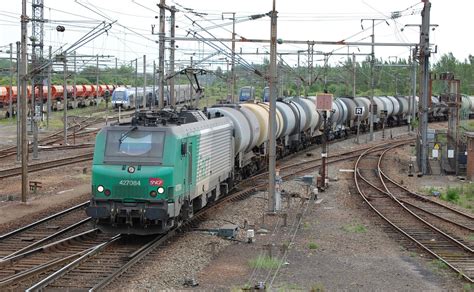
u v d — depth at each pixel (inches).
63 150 1931.6
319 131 2118.6
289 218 965.2
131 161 757.9
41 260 674.8
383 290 602.5
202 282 611.2
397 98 3122.5
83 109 3641.7
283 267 678.5
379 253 756.6
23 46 1059.9
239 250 753.0
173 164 756.6
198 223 899.4
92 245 762.2
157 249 735.1
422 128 1565.0
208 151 922.1
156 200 747.4
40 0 1829.5
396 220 979.9
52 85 3467.0
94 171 759.1
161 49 1348.4
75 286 578.9
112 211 746.2
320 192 1241.4
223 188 1082.7
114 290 569.9
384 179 1457.9
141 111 855.1
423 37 1542.8
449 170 1569.9
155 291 573.3
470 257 746.8
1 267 641.0
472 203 1199.6
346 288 606.5
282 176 1432.1
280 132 1617.9
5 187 1229.1
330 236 843.4
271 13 976.3
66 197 1115.9
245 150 1259.2
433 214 1032.2
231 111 1177.4
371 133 2377.0
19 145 1614.2
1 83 4421.8
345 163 1742.1
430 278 649.6
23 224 877.8
